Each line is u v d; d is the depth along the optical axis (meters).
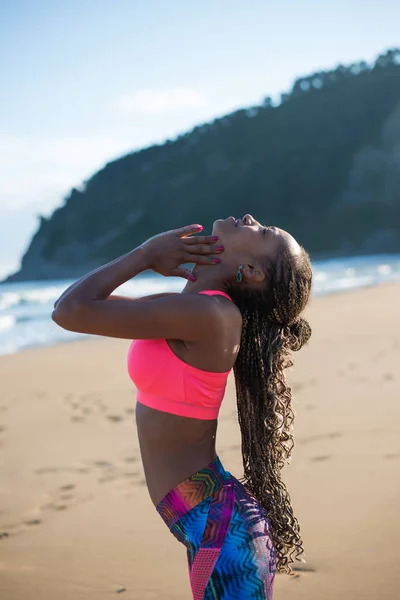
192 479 2.00
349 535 3.28
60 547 3.47
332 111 146.38
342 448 4.67
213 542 1.92
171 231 2.10
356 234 122.38
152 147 160.12
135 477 4.58
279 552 2.21
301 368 8.06
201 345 1.95
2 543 3.54
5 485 4.48
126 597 2.92
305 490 3.93
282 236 2.09
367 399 6.14
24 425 6.16
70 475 4.66
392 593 2.73
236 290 2.12
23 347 13.48
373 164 133.12
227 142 152.25
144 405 2.05
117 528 3.70
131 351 2.06
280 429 2.15
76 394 7.62
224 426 5.62
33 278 145.38
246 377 2.19
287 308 2.09
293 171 138.00
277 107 155.50
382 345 9.54
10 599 2.92
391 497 3.70
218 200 140.38
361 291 21.48
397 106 141.38
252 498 2.07
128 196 150.62
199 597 1.93
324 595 2.76
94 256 143.12
